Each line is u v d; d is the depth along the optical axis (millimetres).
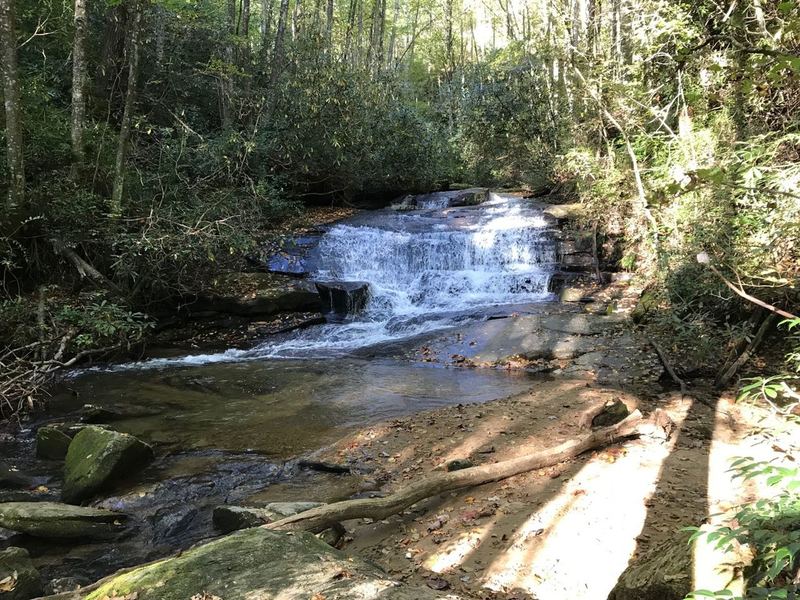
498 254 13148
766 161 6219
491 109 20484
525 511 4203
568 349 8867
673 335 8352
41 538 4359
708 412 6223
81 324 8641
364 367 9023
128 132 11328
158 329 10719
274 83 15891
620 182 11547
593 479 4629
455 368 8891
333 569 3070
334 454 5730
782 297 6992
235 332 10953
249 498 4930
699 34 5484
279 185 15758
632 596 2551
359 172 17531
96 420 6836
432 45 36969
